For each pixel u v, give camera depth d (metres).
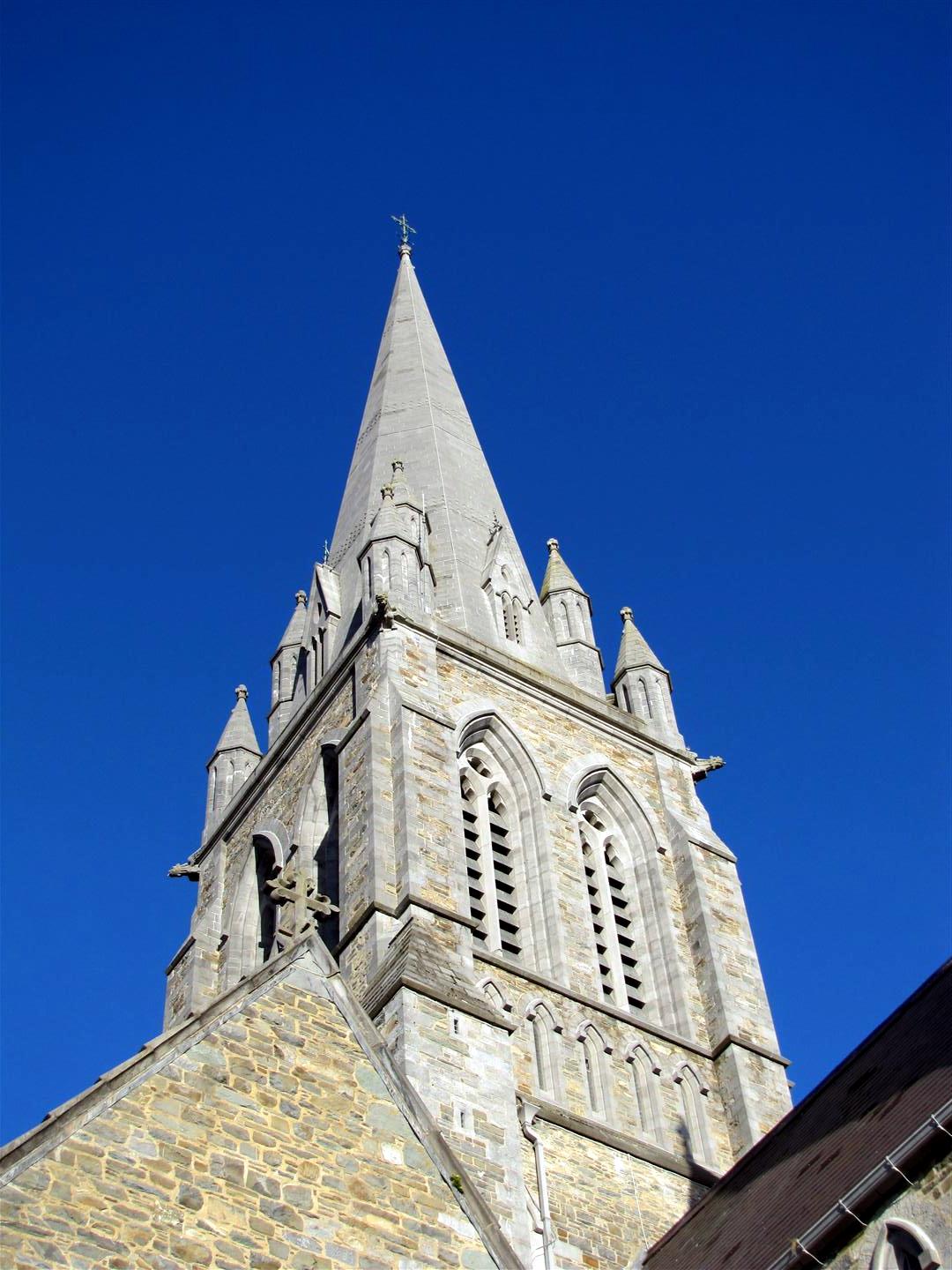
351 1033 29.03
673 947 58.41
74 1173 24.70
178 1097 26.48
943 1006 37.16
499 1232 27.66
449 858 53.69
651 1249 43.28
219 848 67.25
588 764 62.94
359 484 78.81
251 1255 25.20
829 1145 36.53
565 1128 48.50
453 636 63.00
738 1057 54.50
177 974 64.06
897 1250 29.75
